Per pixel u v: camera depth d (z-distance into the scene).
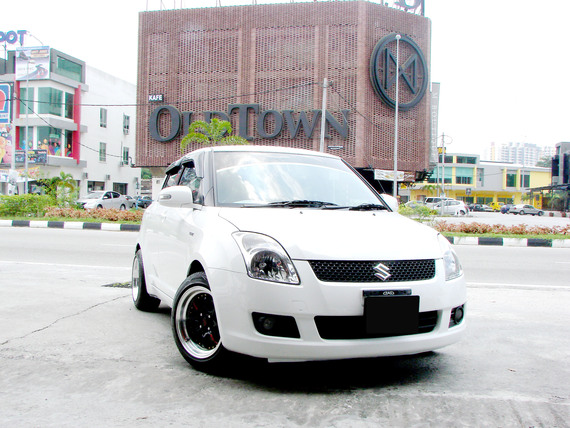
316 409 2.72
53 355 3.60
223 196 3.72
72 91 39.84
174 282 3.93
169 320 4.69
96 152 42.72
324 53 29.94
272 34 30.48
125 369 3.32
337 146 29.75
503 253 11.52
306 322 2.80
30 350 3.71
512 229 15.91
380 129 30.53
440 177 73.69
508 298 6.10
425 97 32.44
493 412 2.73
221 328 2.99
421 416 2.66
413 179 32.25
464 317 3.34
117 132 45.84
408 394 2.97
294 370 3.35
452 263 3.30
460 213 43.44
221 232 3.21
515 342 4.16
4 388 2.98
